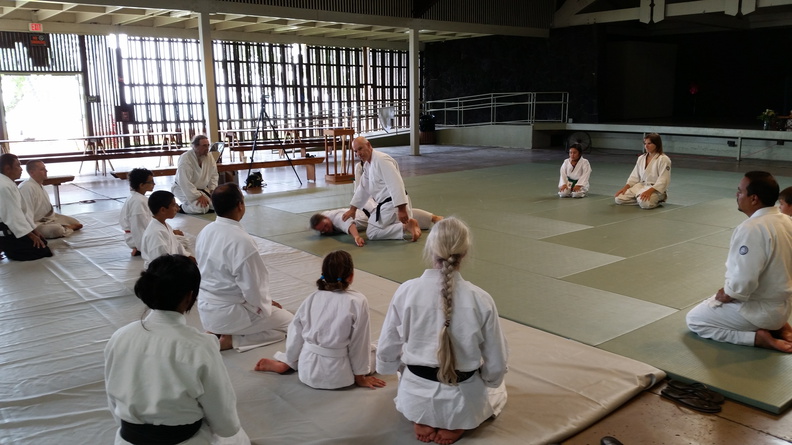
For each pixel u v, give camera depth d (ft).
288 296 14.76
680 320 12.93
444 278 7.95
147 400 6.13
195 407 6.34
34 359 11.39
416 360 8.21
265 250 19.54
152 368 6.16
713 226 22.06
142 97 51.49
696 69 65.10
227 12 37.27
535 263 17.51
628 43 59.47
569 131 58.49
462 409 8.14
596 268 16.93
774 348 11.19
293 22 47.62
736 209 25.12
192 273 6.40
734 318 11.36
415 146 50.93
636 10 52.34
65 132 50.16
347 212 21.43
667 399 9.73
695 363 10.80
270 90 58.39
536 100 60.64
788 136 41.81
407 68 68.95
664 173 25.50
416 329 8.19
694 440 8.56
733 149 47.50
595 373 10.33
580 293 14.79
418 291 8.20
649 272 16.48
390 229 20.59
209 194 27.04
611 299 14.33
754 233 10.67
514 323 12.84
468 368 8.07
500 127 58.70
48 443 8.55
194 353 6.23
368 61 65.10
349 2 44.01
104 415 9.32
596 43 55.52
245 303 11.40
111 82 49.96
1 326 13.08
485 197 29.22
